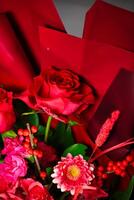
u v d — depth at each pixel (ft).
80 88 1.72
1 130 1.63
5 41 1.70
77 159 1.47
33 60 1.79
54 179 1.46
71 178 1.44
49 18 1.71
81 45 1.64
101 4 1.67
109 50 1.62
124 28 1.69
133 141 1.72
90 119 1.82
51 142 1.82
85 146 1.74
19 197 1.45
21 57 1.74
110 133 1.80
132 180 1.67
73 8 2.20
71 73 1.70
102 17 1.68
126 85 1.74
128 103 1.77
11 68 1.76
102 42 1.71
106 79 1.72
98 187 1.58
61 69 1.74
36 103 1.66
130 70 1.66
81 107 1.70
